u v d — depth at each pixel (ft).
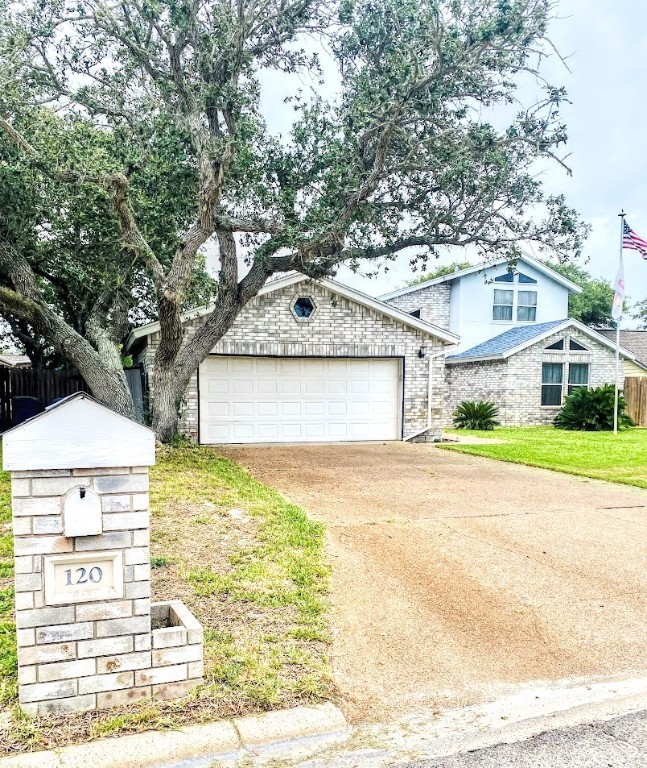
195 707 9.57
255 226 31.55
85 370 31.91
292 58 32.99
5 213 30.40
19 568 8.87
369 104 27.86
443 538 19.51
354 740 9.23
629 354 65.57
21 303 30.14
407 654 11.94
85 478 9.11
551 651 12.25
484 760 8.80
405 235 35.19
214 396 42.04
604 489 27.81
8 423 48.24
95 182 27.94
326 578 15.56
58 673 9.12
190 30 29.78
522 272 72.59
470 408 59.47
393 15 28.04
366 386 45.34
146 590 9.57
